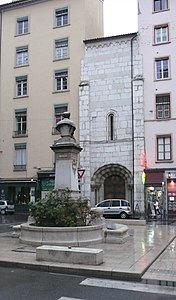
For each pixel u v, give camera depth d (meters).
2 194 35.19
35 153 34.38
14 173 35.12
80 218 11.93
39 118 34.66
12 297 6.15
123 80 31.67
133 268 7.96
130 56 31.75
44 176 33.28
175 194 29.03
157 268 8.40
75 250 8.52
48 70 34.91
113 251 10.30
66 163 13.67
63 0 35.12
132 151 30.58
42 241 11.04
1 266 8.68
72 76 33.62
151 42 31.36
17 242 11.97
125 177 30.81
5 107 36.34
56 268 8.09
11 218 28.47
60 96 33.97
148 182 29.58
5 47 37.31
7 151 35.69
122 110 31.36
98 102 32.25
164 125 29.97
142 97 30.77
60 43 34.88
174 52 30.52
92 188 31.39
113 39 32.41
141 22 31.88
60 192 12.87
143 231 16.69
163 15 31.33
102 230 11.93
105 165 31.28
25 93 35.97
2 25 37.81
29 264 8.41
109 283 7.17
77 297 6.20
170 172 29.27
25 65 35.97
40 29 35.88
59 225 11.55
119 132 31.23
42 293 6.41
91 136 32.06
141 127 30.44
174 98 30.00
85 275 7.82
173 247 11.69
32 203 12.49
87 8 34.66
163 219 26.66
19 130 35.75
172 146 29.50
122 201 27.84
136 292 6.56
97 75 32.59
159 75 30.92
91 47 33.19
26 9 36.91
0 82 36.91
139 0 32.16
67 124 14.01
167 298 6.22
